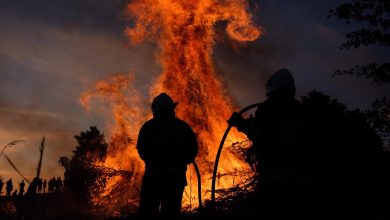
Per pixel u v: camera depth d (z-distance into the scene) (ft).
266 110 16.28
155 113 20.57
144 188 20.11
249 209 20.43
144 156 20.16
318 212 16.65
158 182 19.90
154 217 19.98
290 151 15.75
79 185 43.60
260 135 16.03
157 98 20.68
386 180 30.12
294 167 15.65
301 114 16.34
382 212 25.98
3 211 26.35
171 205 19.98
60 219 36.04
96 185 43.96
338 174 29.78
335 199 28.55
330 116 32.37
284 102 16.40
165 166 20.04
